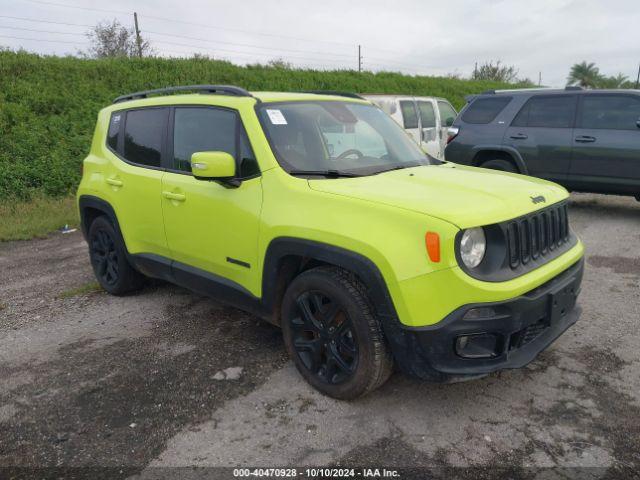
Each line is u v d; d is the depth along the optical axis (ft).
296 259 11.27
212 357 12.75
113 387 11.54
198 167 11.31
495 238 9.37
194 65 69.92
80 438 9.81
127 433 9.91
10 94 46.78
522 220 9.72
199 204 12.74
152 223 14.47
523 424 9.70
